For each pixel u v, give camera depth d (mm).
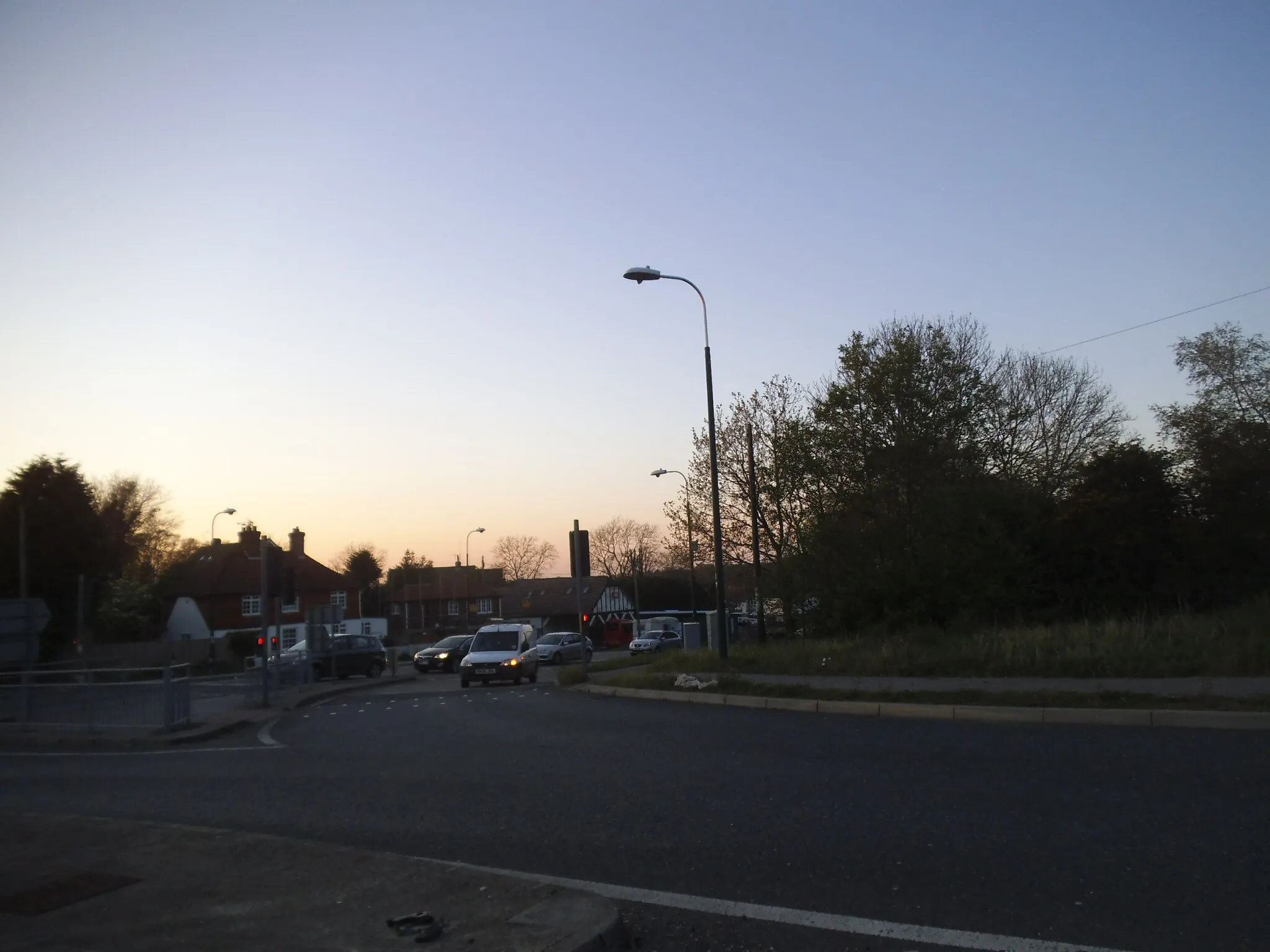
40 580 49312
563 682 26031
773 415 35719
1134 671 16344
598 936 5305
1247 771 9484
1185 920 5438
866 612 27234
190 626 71000
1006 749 11477
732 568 35875
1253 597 23484
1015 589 26875
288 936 5492
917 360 31156
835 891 6266
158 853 7375
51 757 15508
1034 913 5672
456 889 6195
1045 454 42531
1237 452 30656
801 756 11648
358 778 11352
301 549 78625
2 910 6125
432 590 97688
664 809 8859
